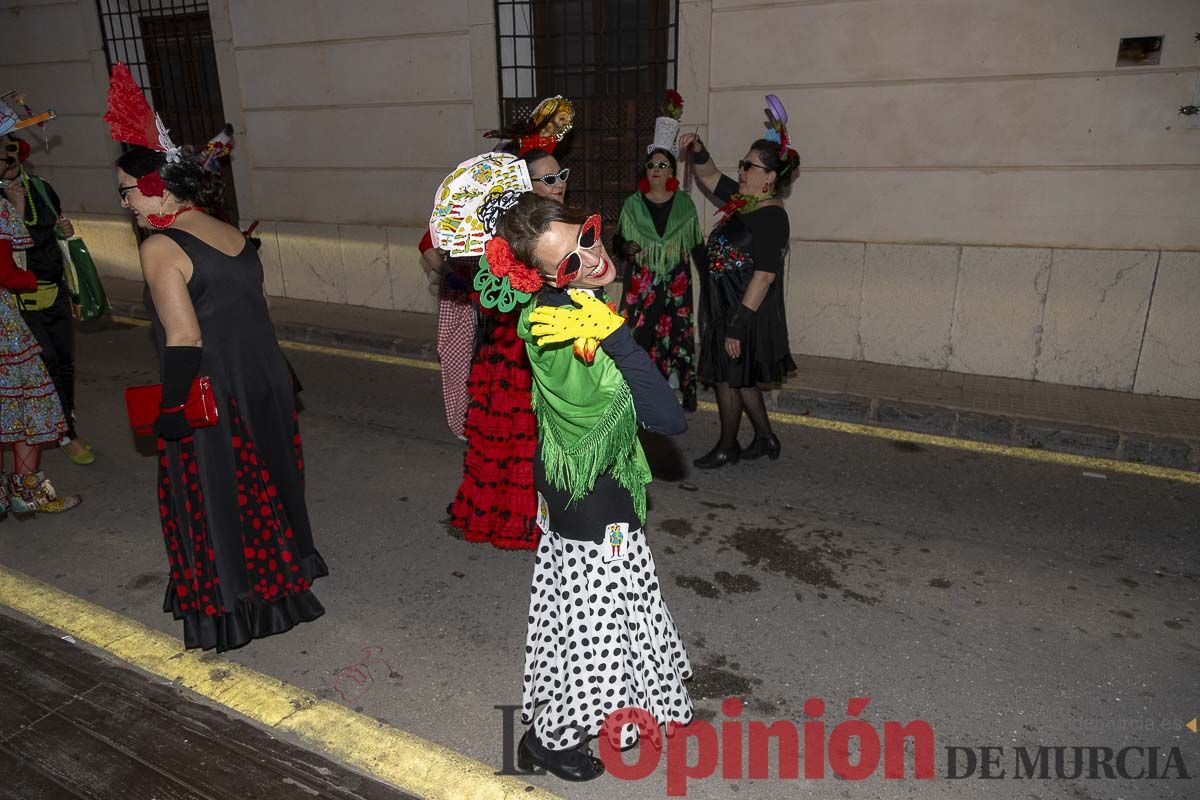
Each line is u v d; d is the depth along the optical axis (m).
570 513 2.24
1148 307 5.43
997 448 5.03
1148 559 3.74
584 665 2.36
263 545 3.04
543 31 7.04
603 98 6.99
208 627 3.03
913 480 4.59
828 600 3.45
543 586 2.43
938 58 5.56
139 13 8.78
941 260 5.90
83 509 4.36
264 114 8.23
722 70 6.19
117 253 9.80
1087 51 5.20
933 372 6.09
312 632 3.27
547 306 1.99
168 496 2.93
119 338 7.77
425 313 8.07
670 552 3.84
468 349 4.07
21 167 4.07
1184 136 5.11
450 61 7.23
